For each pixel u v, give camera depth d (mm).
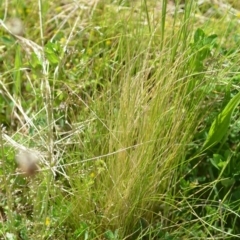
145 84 993
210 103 1031
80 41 1255
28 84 1177
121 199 923
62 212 936
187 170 1015
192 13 1148
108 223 937
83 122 999
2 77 1234
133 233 923
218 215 935
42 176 955
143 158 928
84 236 926
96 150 991
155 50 1079
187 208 981
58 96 1086
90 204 945
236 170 1003
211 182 962
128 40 1113
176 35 1059
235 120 1057
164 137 948
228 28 1232
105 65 1148
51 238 923
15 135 1060
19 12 1375
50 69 1180
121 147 930
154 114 951
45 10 1368
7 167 976
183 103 996
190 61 1023
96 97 1053
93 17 1310
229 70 1036
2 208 978
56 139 1060
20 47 1251
